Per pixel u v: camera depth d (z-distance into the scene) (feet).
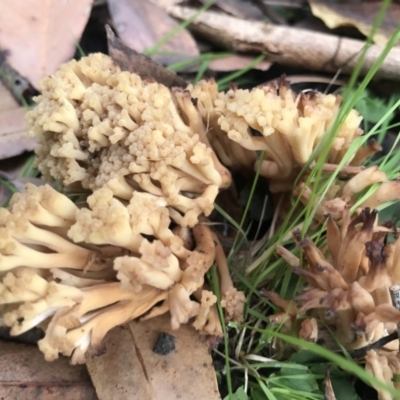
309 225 0.47
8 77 0.63
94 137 0.43
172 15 0.67
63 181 0.46
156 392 0.41
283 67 0.65
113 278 0.43
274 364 0.45
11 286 0.37
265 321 0.48
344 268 0.40
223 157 0.51
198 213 0.44
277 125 0.43
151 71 0.57
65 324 0.37
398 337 0.40
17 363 0.43
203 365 0.43
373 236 0.40
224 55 0.65
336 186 0.47
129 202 0.43
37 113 0.46
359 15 0.64
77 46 0.64
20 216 0.39
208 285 0.48
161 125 0.42
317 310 0.44
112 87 0.46
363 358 0.44
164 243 0.41
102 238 0.38
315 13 0.65
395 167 0.55
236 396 0.44
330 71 0.62
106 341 0.43
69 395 0.42
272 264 0.48
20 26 0.62
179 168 0.43
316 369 0.45
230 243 0.52
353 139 0.48
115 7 0.65
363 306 0.38
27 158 0.60
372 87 0.62
